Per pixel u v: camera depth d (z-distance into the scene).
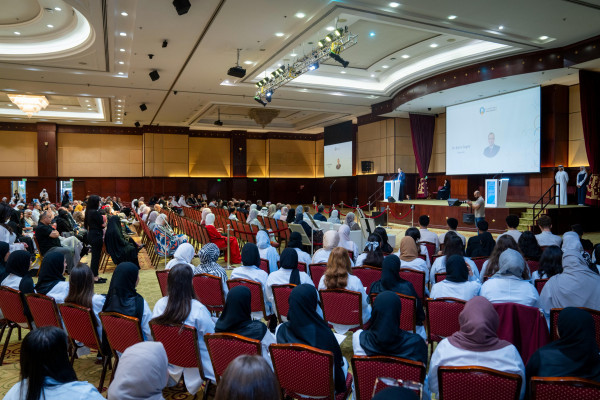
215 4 9.16
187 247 5.09
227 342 2.66
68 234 8.27
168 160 28.17
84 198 27.44
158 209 13.12
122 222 11.14
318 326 2.73
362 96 18.06
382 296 2.54
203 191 29.84
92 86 16.56
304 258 5.84
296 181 31.94
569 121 15.06
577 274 3.43
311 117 26.70
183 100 19.30
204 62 13.48
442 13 9.59
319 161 32.00
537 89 14.23
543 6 9.20
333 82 16.88
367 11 9.48
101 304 3.60
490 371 2.11
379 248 5.18
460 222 14.88
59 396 1.77
